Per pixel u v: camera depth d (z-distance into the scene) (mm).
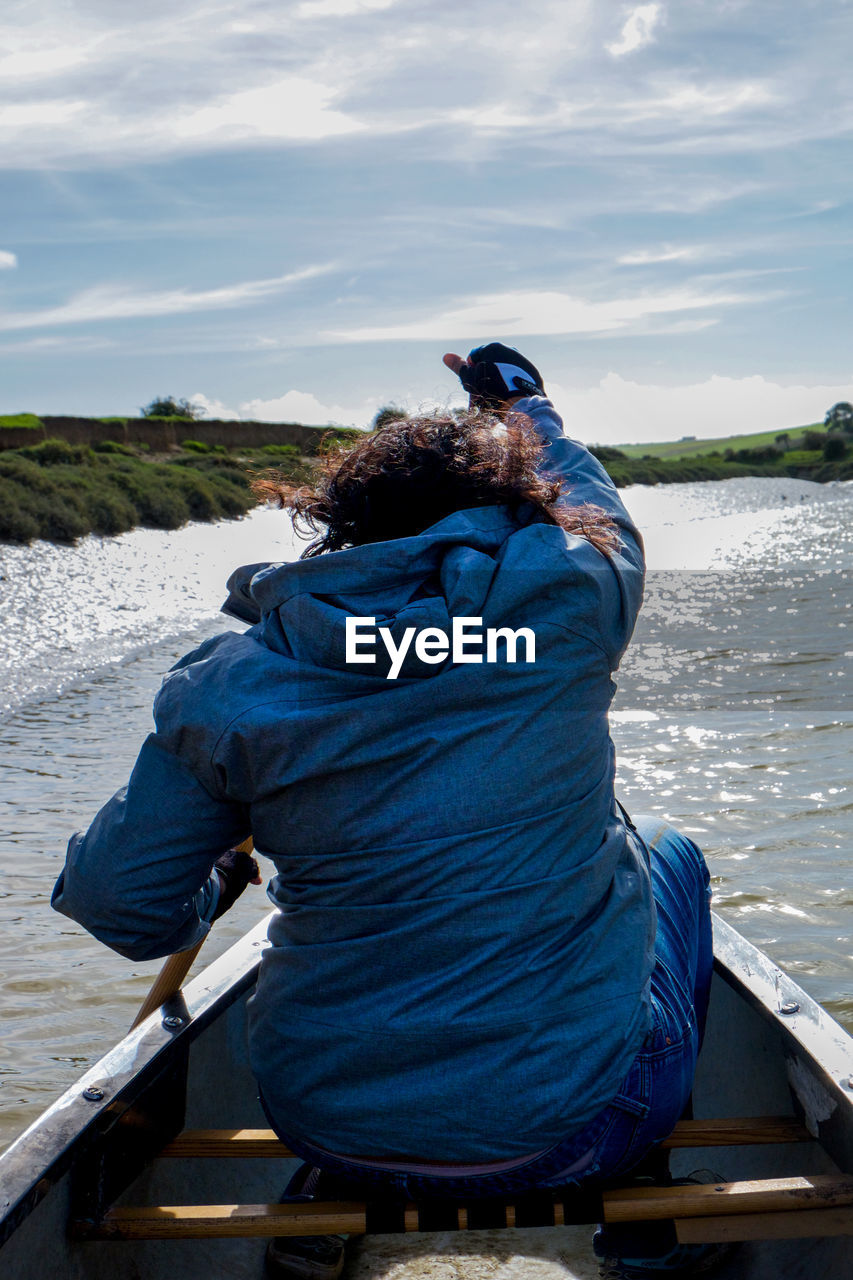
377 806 1245
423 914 1249
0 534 14953
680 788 5395
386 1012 1261
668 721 6961
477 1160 1285
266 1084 1360
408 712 1230
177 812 1279
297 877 1307
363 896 1264
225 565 16094
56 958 3645
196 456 37719
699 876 1794
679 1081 1399
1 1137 2562
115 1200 1486
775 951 3521
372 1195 1397
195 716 1247
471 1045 1254
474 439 1381
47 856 4582
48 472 19938
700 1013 1699
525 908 1253
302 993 1301
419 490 1334
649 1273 1609
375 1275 1923
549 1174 1322
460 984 1257
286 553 17781
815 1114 1611
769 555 19922
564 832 1280
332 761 1228
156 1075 1601
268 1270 1812
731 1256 1715
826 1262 1551
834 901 3912
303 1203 1404
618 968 1315
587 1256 1969
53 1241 1356
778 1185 1390
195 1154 1606
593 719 1319
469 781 1240
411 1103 1263
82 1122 1412
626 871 1396
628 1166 1378
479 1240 2016
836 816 4863
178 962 1854
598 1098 1287
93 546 16156
